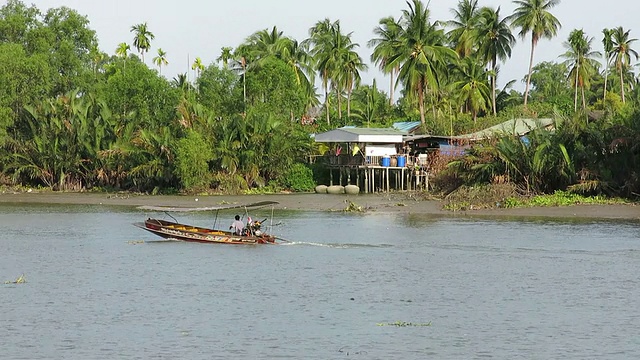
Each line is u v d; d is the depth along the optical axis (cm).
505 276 4362
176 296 3838
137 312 3503
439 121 12306
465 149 8956
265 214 7994
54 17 14650
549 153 8369
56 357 2839
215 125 10875
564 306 3625
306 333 3156
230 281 4219
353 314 3475
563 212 7569
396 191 10381
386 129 10906
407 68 12088
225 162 10538
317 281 4219
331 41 14362
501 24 13488
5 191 11038
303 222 7150
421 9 11975
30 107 11481
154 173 10638
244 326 3259
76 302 3703
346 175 11038
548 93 18500
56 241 5853
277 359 2819
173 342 3027
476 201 8194
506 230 6375
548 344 2994
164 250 5369
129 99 11475
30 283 4169
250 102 12706
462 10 14100
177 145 10506
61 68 13900
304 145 10994
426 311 3534
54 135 11350
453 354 2875
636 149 8269
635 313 3478
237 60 14050
